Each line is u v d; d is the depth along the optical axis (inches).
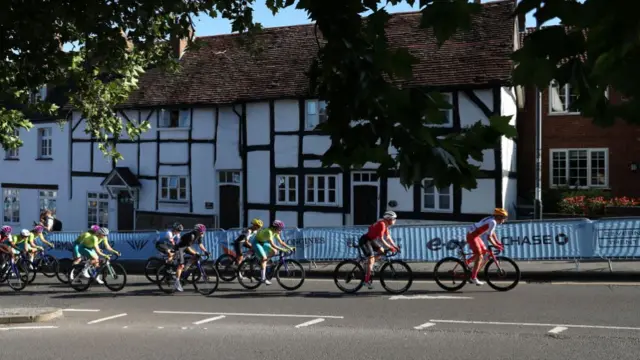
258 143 870.4
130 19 321.1
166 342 357.1
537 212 651.5
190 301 504.4
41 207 1087.6
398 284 510.3
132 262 722.2
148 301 512.7
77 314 465.1
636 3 62.4
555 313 394.3
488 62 743.7
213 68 952.3
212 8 424.8
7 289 613.3
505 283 498.3
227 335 370.6
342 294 508.1
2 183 1136.2
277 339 354.6
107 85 565.6
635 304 412.8
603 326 354.9
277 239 560.4
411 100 93.5
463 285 503.5
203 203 914.1
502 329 357.1
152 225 956.6
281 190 856.3
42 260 659.4
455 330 359.6
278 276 544.4
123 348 345.7
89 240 584.1
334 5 101.0
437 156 95.4
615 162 830.5
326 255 635.5
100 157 1011.3
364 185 804.0
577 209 763.4
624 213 740.7
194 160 921.5
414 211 776.9
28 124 680.4
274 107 857.5
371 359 304.0
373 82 94.5
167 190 944.9
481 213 743.1
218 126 901.2
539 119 650.2
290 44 928.3
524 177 861.8
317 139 827.4
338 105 100.1
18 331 404.2
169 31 417.1
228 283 593.0
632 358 290.8
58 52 319.0
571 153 852.6
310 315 423.2
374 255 507.5
